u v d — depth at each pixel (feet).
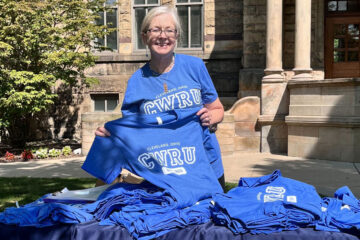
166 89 9.22
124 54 50.78
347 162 31.91
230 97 45.39
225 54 47.50
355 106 31.35
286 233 7.24
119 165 9.00
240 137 38.34
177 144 9.04
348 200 8.48
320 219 7.55
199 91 9.46
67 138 52.21
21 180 25.18
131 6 51.19
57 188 22.13
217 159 10.11
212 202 8.27
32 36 39.65
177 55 9.53
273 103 37.50
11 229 7.74
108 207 8.01
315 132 33.86
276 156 35.81
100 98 52.08
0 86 39.40
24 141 45.93
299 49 36.47
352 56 45.55
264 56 44.04
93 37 44.70
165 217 7.61
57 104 52.34
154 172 8.81
